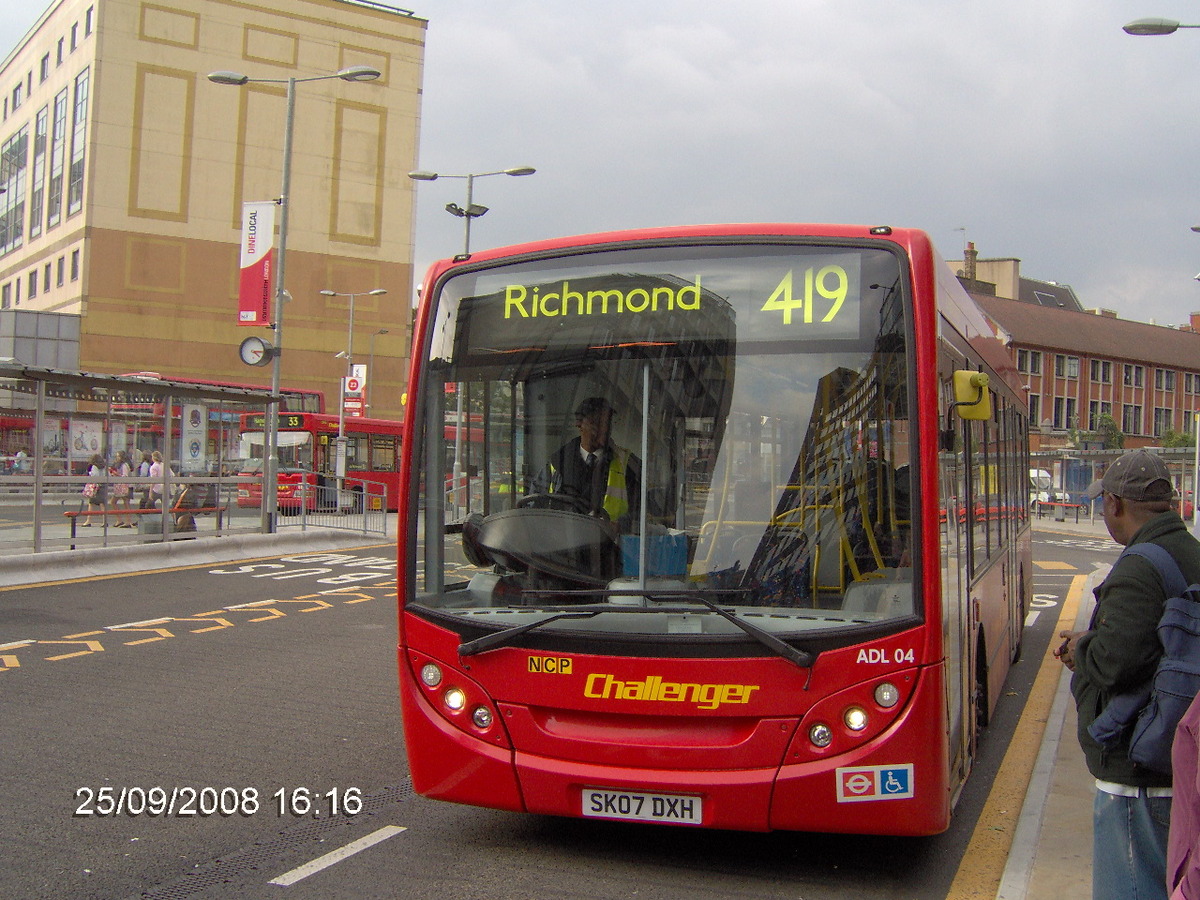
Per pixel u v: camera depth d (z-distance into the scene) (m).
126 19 53.62
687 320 5.10
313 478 33.88
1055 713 8.39
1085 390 77.81
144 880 4.96
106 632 11.84
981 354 7.54
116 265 53.75
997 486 8.30
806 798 4.59
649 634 4.77
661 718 4.76
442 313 5.50
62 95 57.19
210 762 6.92
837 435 4.84
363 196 58.81
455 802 5.13
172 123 54.69
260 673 9.77
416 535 5.34
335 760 7.00
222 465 21.28
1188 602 3.30
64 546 17.50
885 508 4.74
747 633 4.66
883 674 4.59
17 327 51.88
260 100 56.53
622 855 5.35
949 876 5.08
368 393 58.06
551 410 5.20
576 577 4.96
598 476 5.05
